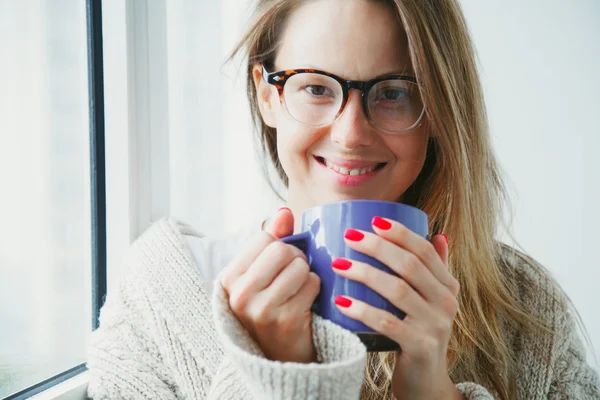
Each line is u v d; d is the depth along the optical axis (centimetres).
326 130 82
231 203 141
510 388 98
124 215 109
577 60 144
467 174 93
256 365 53
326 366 52
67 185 101
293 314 57
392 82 80
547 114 147
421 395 64
